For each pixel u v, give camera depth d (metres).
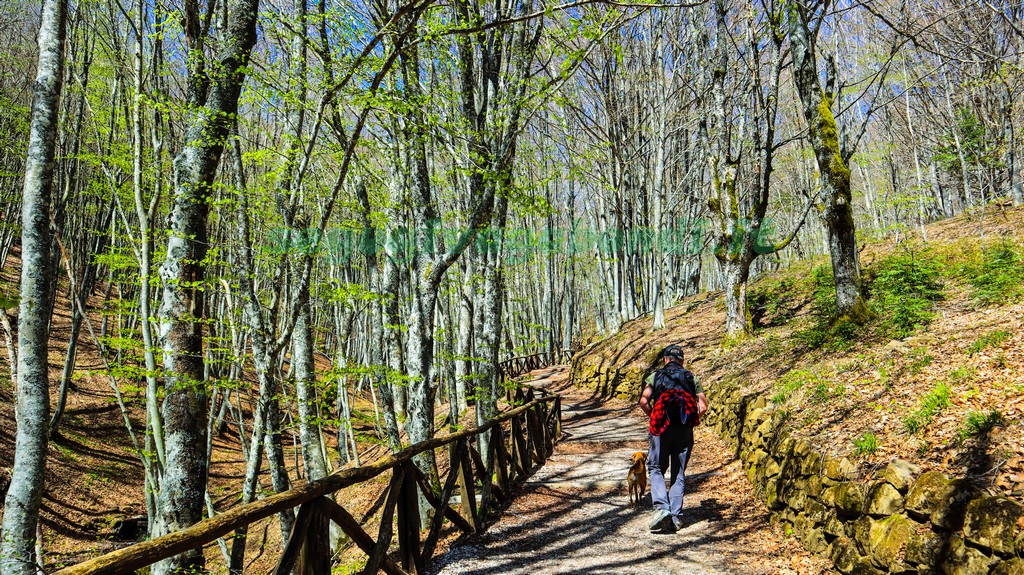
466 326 12.75
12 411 13.40
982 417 3.85
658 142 18.84
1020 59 9.80
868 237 17.59
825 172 8.80
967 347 5.59
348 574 6.00
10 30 14.29
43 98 4.37
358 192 8.24
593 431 10.95
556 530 5.30
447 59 7.25
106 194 9.63
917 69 15.62
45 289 4.38
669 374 5.27
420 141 6.73
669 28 18.53
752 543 4.73
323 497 3.14
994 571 2.78
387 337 9.61
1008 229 12.69
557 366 29.22
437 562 4.59
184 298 4.92
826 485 4.43
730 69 13.23
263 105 5.97
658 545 4.79
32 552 4.18
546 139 11.95
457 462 5.20
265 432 5.41
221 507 12.93
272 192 6.39
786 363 8.49
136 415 16.20
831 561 4.00
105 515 12.22
